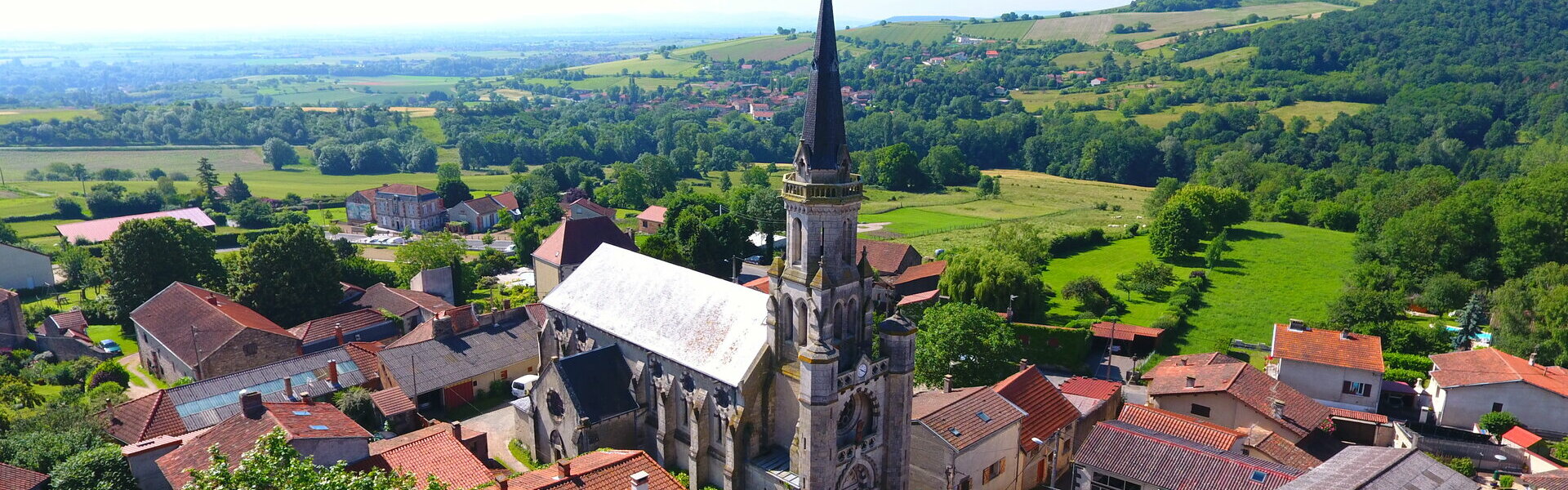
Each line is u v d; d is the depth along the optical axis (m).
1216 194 188.25
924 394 82.88
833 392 62.41
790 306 65.12
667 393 73.56
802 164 60.16
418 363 93.25
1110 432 73.44
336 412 71.69
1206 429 77.12
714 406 70.31
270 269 119.19
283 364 92.94
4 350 110.62
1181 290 142.75
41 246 175.75
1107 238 189.25
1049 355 112.75
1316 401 93.06
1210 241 183.62
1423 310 136.25
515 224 199.38
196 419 81.50
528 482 59.91
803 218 61.09
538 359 98.06
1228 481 66.06
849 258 63.16
